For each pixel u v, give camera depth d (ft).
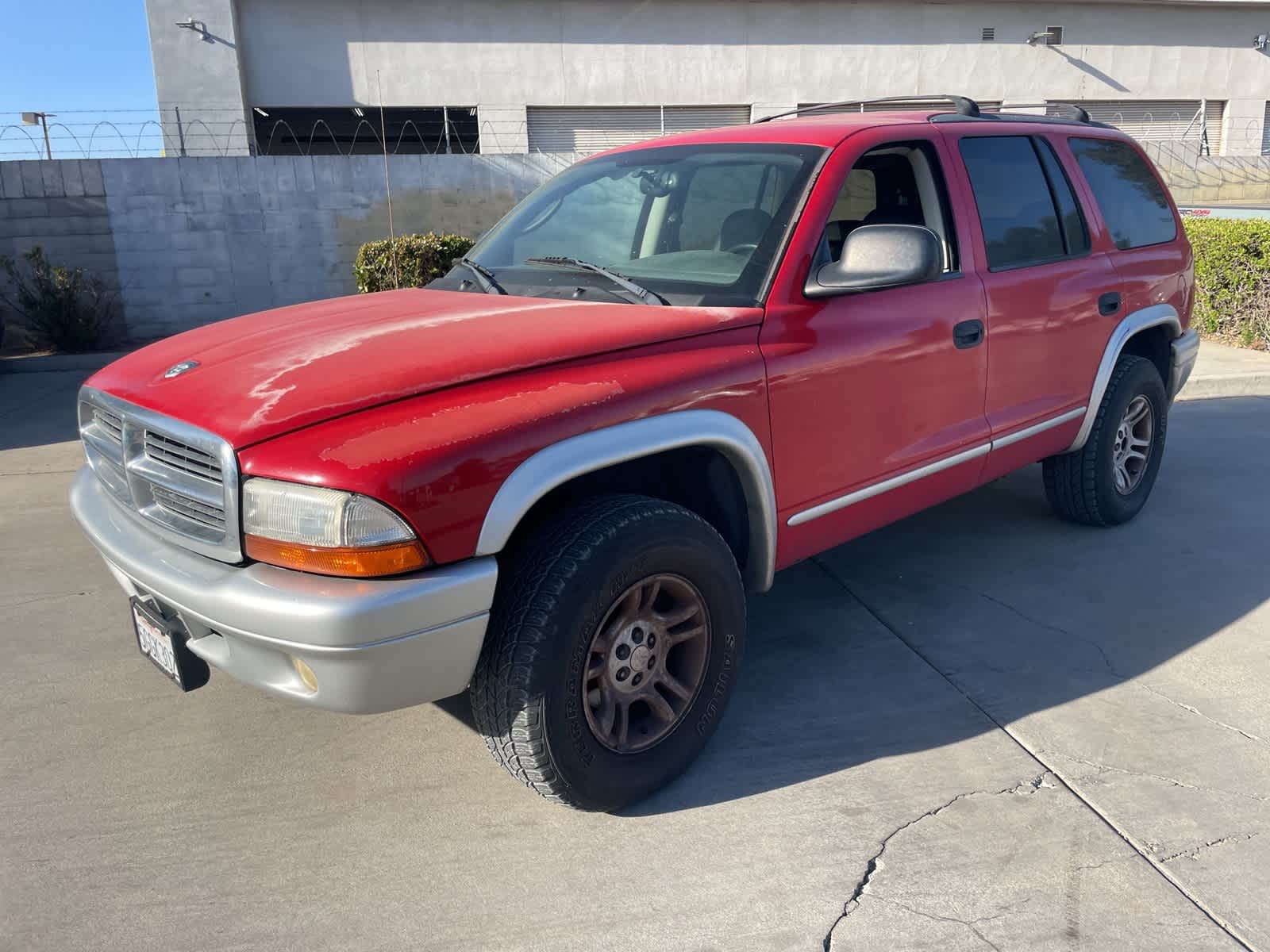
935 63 70.95
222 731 10.36
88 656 12.13
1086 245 13.71
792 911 7.50
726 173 10.75
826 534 10.39
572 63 66.18
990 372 11.89
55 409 27.37
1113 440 14.51
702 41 67.31
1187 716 10.08
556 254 11.12
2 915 7.64
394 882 7.96
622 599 8.22
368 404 7.46
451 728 10.36
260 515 7.18
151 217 40.45
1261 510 16.22
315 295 42.73
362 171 41.96
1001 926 7.26
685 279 9.89
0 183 39.01
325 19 62.95
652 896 7.73
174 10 59.77
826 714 10.32
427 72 64.80
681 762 9.04
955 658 11.46
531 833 8.56
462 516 7.22
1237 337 30.14
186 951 7.25
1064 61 73.05
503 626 7.75
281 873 8.11
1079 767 9.23
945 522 16.03
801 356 9.52
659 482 9.56
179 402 8.06
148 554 8.16
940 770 9.27
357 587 6.93
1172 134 77.05
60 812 8.96
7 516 17.78
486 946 7.25
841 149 10.43
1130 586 13.33
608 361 8.42
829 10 68.33
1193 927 7.20
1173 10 74.08
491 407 7.62
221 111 61.36
